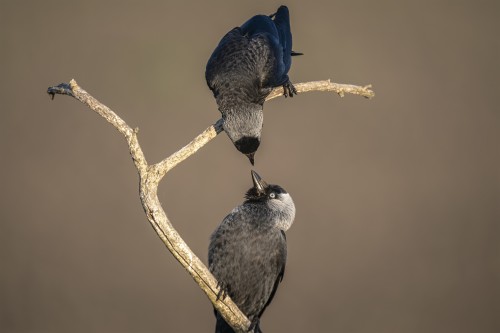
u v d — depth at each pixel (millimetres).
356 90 8039
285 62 8617
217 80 8086
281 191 8195
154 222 6852
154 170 6852
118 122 6836
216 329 7914
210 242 7996
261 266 7984
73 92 7020
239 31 8688
